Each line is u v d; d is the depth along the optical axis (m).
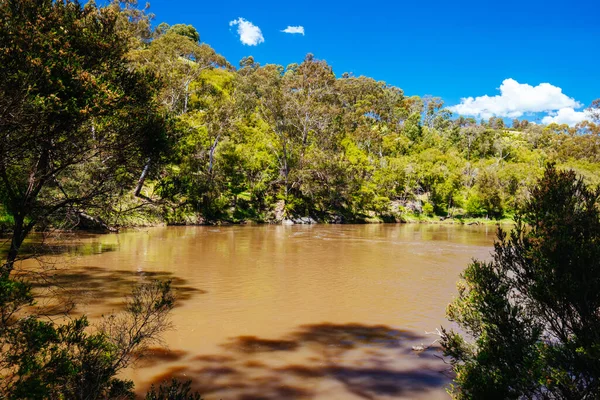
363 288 14.23
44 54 5.18
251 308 11.34
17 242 6.03
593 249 4.22
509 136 123.56
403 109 115.00
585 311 4.22
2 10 5.39
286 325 9.90
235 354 7.91
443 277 16.59
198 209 43.34
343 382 6.76
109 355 4.41
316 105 63.41
